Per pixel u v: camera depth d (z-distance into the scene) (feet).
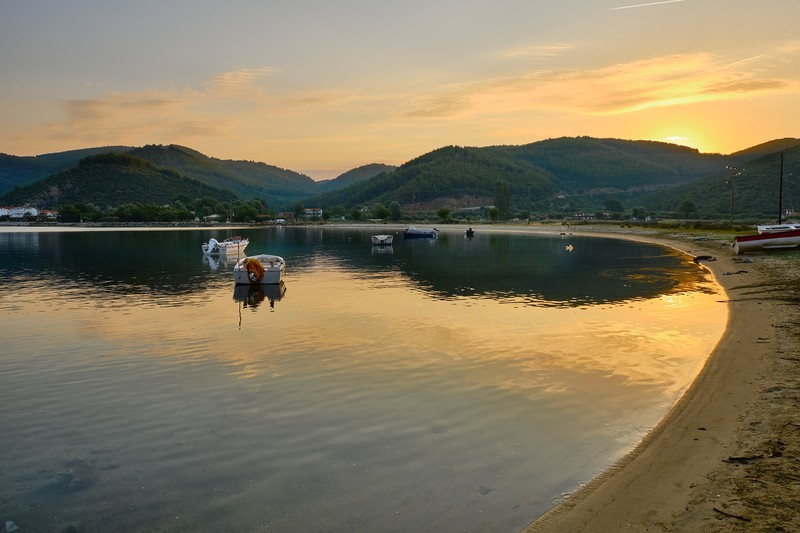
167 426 43.32
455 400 48.34
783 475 29.27
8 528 28.94
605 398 48.06
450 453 37.35
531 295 110.73
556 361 60.75
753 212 597.11
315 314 92.22
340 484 33.22
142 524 29.25
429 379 54.70
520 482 32.91
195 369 59.57
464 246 284.41
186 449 38.86
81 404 48.80
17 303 106.01
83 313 94.73
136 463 36.73
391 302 104.06
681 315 85.97
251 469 35.53
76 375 57.77
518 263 181.78
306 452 38.01
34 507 31.12
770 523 24.66
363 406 47.21
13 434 42.04
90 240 363.35
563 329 77.41
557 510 28.50
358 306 99.91
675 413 41.47
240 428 42.68
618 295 108.88
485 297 108.88
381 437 40.40
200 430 42.37
